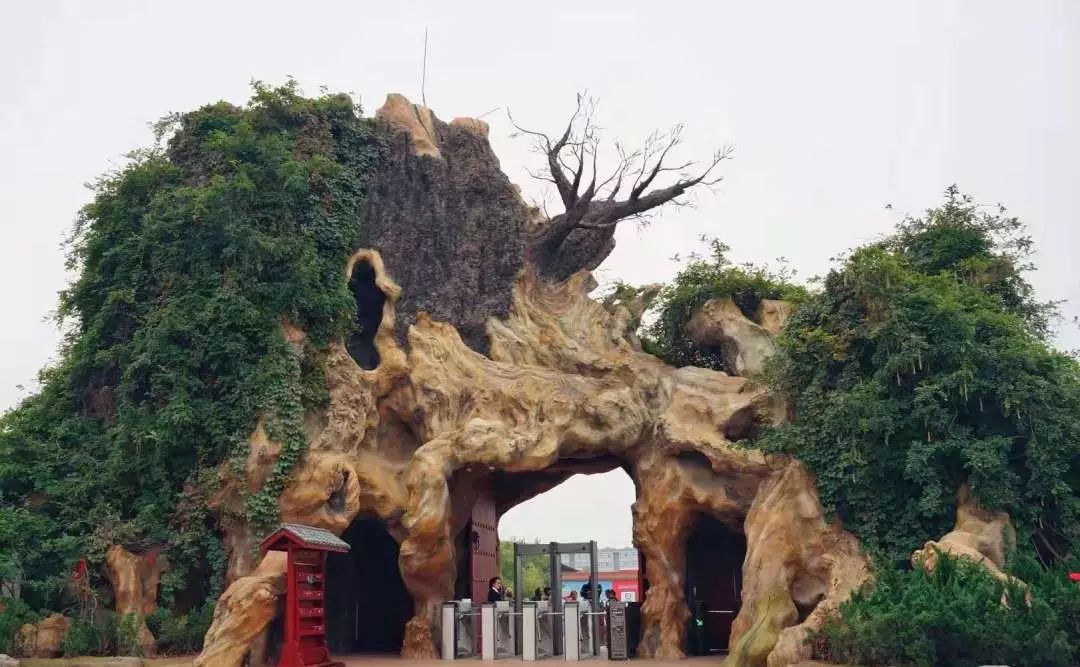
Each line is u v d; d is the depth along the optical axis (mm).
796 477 25531
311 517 26156
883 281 26094
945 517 24078
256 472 26016
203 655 22297
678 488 29453
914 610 18828
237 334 27625
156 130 31391
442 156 33094
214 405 27031
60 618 24062
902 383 25109
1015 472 24281
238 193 28688
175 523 26234
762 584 24344
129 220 30078
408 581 28438
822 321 27484
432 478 27844
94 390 29156
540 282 33438
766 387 28953
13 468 26984
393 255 31141
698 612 29719
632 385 31062
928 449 23859
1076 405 24188
